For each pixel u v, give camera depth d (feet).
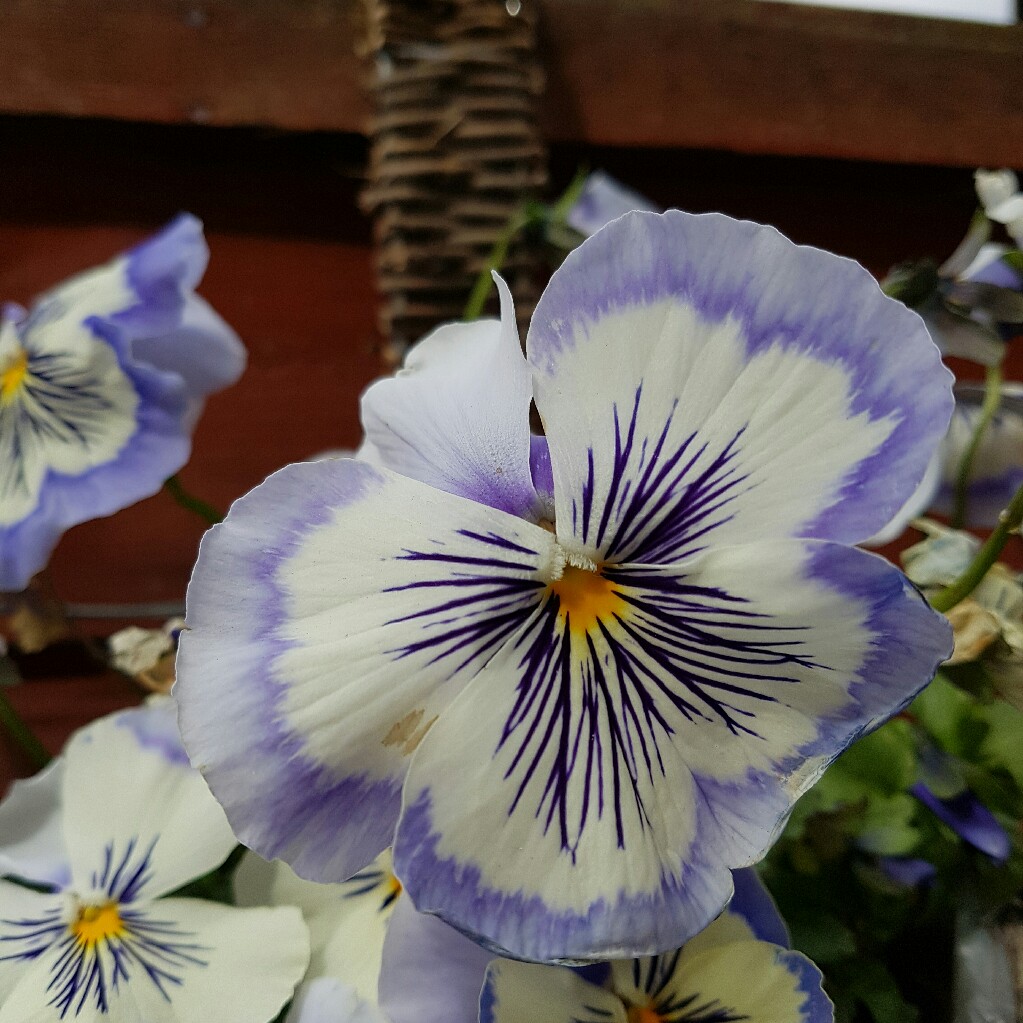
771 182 0.91
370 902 0.42
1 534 0.49
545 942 0.28
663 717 0.30
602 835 0.29
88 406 0.50
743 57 0.82
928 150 0.87
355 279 0.85
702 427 0.30
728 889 0.30
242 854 0.45
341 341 0.85
